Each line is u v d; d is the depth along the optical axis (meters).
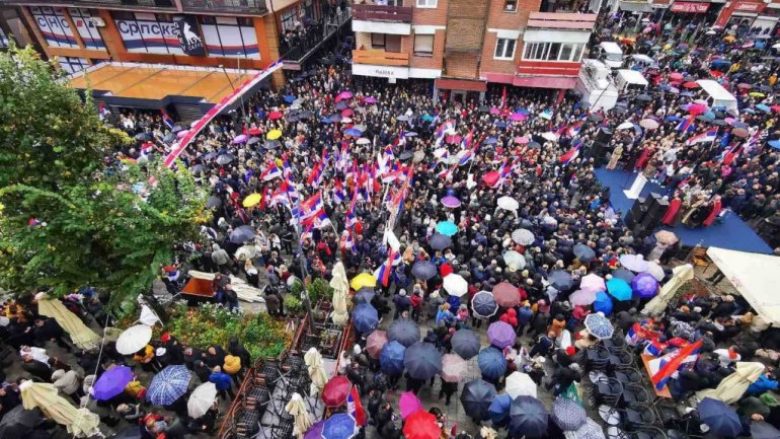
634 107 30.81
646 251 17.48
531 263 15.40
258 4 31.00
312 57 37.28
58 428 11.35
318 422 10.67
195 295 15.28
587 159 23.52
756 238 18.94
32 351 11.73
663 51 41.47
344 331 14.02
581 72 34.44
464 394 10.94
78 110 11.41
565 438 10.66
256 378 12.58
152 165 12.31
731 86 33.72
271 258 15.85
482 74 33.28
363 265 15.96
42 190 9.73
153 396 10.38
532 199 19.52
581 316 13.88
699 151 24.39
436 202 19.16
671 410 12.02
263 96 31.92
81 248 11.13
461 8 31.16
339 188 19.05
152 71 34.16
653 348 12.88
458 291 13.73
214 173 21.20
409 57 33.06
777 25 45.16
